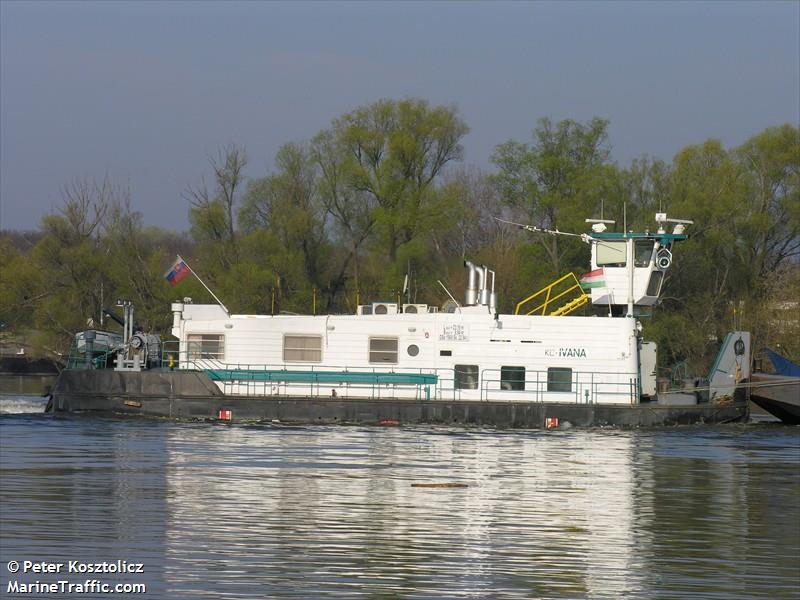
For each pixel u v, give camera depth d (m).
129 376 149.50
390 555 79.56
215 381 149.75
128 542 82.19
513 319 147.50
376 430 142.75
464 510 94.62
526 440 136.75
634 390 147.12
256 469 113.50
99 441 132.12
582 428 145.50
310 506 95.12
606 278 153.00
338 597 70.06
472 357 147.25
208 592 70.81
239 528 86.81
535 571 76.31
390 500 98.31
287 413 146.88
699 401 152.75
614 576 75.62
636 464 121.25
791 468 119.38
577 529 88.81
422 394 147.50
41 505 94.62
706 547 83.75
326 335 149.25
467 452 126.81
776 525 91.25
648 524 91.00
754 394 157.00
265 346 150.25
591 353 147.12
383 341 148.75
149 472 111.06
